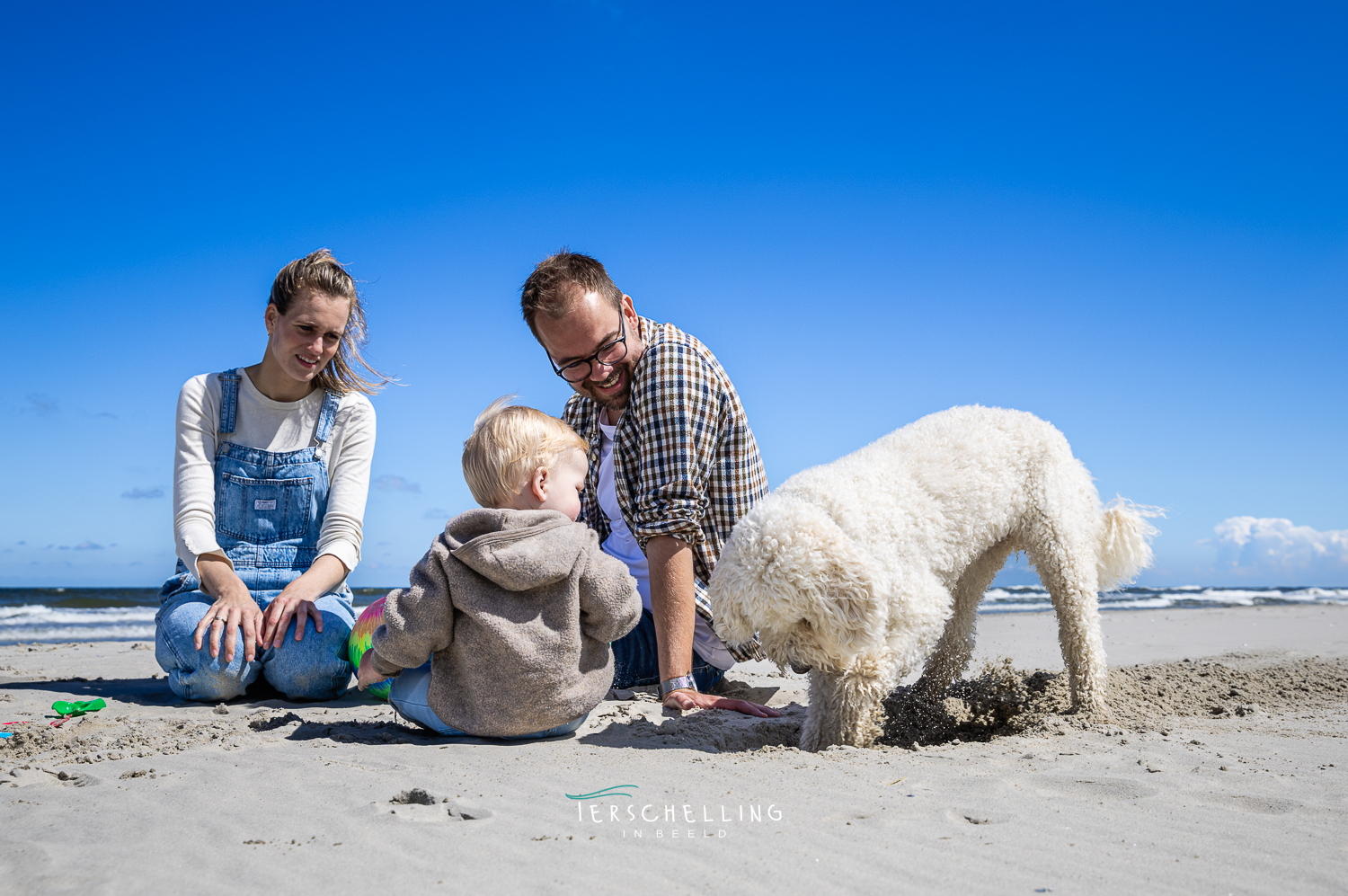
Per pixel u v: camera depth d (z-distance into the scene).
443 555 2.65
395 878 1.55
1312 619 11.12
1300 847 1.70
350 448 3.98
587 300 3.17
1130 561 3.62
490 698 2.69
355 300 3.76
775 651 2.78
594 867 1.60
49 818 1.86
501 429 2.87
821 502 2.81
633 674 4.04
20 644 6.80
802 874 1.57
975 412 3.45
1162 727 3.01
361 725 2.95
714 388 3.41
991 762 2.42
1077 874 1.57
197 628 3.40
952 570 3.11
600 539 4.12
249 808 1.94
